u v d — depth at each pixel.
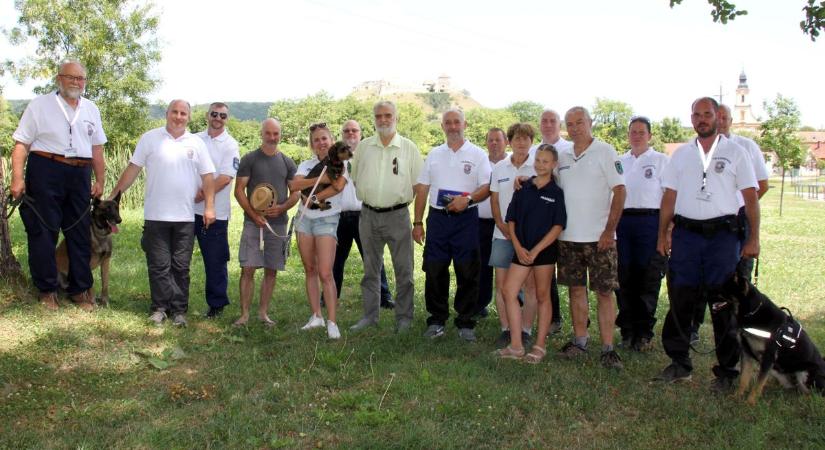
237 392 4.75
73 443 3.91
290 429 4.20
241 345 5.98
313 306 6.61
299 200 6.64
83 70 6.15
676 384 5.11
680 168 5.14
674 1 6.12
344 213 7.65
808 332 6.74
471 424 4.31
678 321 5.15
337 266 7.82
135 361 5.40
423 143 86.50
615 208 5.43
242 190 6.67
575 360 5.67
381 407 4.57
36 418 4.28
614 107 82.25
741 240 5.08
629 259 6.27
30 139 6.01
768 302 4.68
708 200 4.95
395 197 6.53
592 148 5.54
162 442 3.95
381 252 6.73
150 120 36.69
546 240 5.55
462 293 6.43
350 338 6.24
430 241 6.40
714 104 4.96
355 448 3.93
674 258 5.14
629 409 4.62
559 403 4.66
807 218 23.14
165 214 6.42
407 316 6.70
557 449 4.01
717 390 4.93
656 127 84.12
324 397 4.73
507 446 4.03
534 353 5.68
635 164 6.34
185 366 5.38
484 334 6.63
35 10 32.75
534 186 5.64
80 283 6.49
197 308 7.29
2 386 4.63
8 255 6.23
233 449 3.92
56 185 6.13
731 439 4.12
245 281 6.71
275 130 6.71
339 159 6.23
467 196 6.22
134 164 6.51
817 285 9.59
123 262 9.80
